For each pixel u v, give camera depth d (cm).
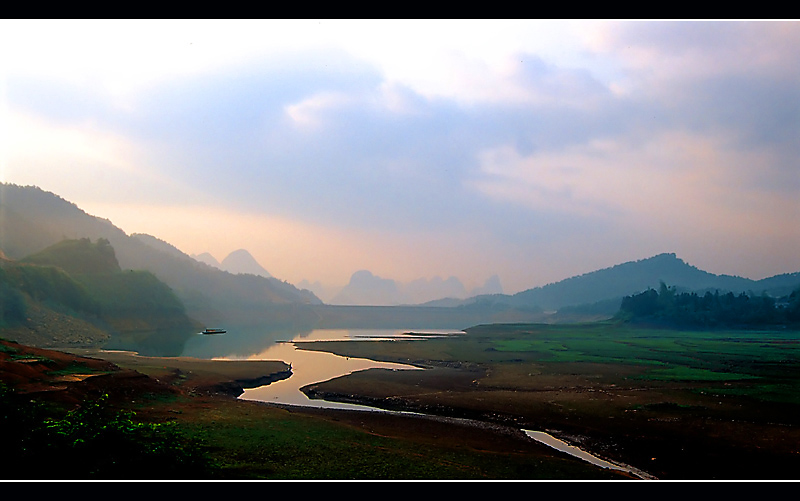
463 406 3538
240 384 4384
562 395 3919
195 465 1380
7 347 2853
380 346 9075
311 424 2547
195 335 12131
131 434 1358
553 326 16450
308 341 10688
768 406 3428
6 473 1172
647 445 2616
